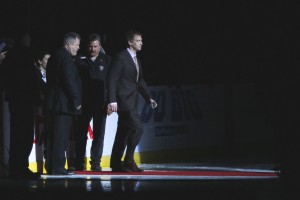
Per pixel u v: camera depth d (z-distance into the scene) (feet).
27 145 79.30
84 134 91.71
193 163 111.55
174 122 120.47
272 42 51.62
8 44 85.20
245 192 60.13
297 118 50.06
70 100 81.87
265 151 134.92
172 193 60.49
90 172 88.58
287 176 50.21
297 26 50.60
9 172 79.46
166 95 119.34
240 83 134.51
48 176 81.76
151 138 116.06
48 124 83.30
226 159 119.03
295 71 50.37
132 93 86.63
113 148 89.45
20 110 78.74
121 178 78.59
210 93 127.75
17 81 78.54
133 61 86.69
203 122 126.00
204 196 58.44
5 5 144.05
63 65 81.46
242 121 133.49
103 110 91.97
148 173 86.53
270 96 51.03
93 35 91.56
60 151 82.79
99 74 91.81
